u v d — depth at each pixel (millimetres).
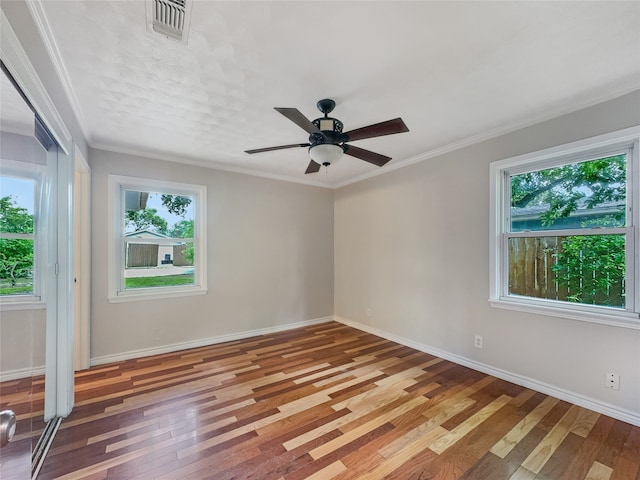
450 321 3178
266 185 4246
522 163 2623
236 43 1606
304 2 1331
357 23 1467
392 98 2207
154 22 1443
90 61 1750
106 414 2117
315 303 4719
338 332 4242
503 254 2797
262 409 2199
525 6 1371
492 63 1801
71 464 1627
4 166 1521
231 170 3932
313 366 3006
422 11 1394
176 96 2158
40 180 1825
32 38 1381
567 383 2320
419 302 3520
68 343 2086
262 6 1354
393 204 3881
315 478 1549
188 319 3582
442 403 2289
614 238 2178
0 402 1449
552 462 1664
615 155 2182
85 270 2918
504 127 2684
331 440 1850
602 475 1569
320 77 1936
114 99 2191
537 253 2588
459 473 1587
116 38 1562
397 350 3490
